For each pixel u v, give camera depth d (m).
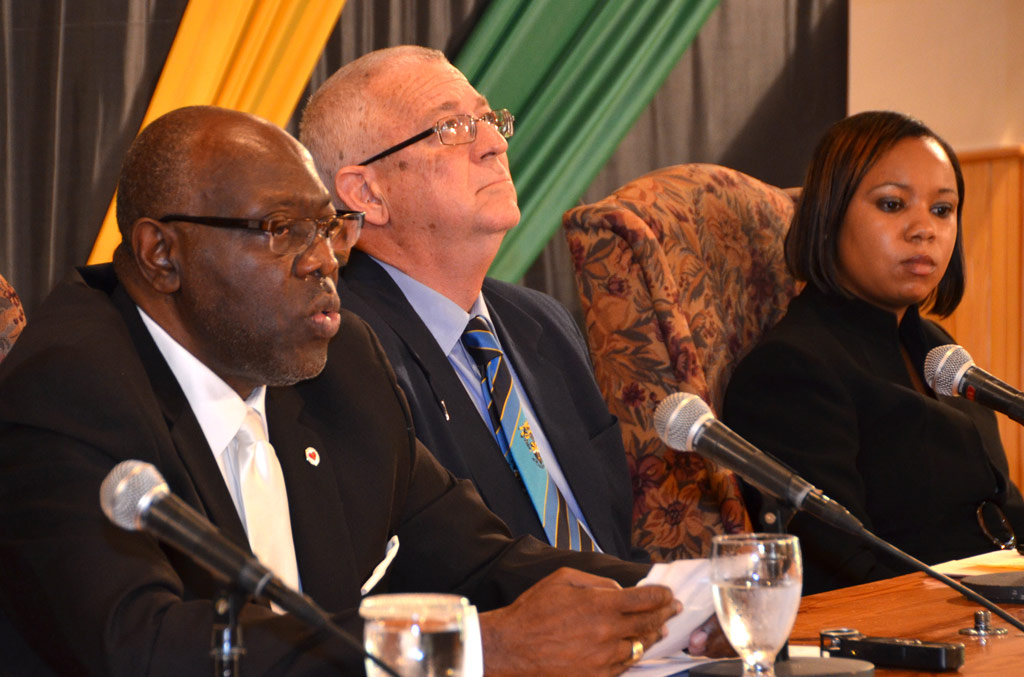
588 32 11.11
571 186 11.10
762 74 12.87
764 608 3.54
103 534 3.90
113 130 8.20
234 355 4.58
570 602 4.04
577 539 6.50
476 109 6.86
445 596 3.12
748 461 4.16
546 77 10.95
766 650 3.60
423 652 2.95
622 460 7.06
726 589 3.59
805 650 4.34
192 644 3.65
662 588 4.11
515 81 10.76
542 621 4.01
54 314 4.45
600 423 7.09
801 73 13.16
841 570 7.38
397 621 2.97
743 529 8.27
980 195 13.70
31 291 7.93
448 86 6.80
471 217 6.64
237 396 4.66
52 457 4.03
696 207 8.94
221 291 4.47
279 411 4.92
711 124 12.47
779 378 7.95
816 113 13.28
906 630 4.68
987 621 4.65
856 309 8.39
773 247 9.36
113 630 3.69
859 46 13.56
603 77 11.26
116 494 2.91
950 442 8.09
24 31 7.93
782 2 13.02
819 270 8.45
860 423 8.00
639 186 8.80
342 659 3.72
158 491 2.93
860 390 8.01
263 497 4.64
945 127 13.91
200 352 4.61
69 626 3.78
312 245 4.57
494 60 10.61
